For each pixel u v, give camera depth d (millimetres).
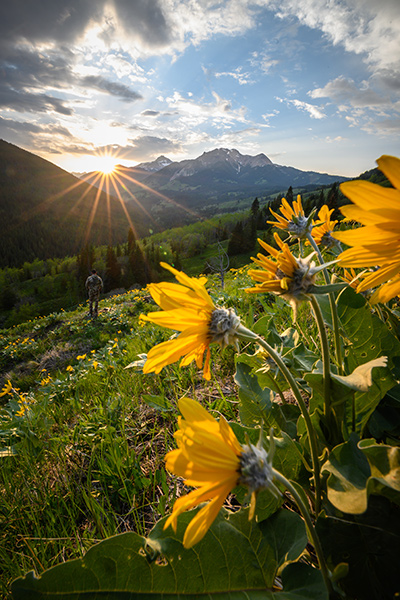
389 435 1229
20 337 20234
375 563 864
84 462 2406
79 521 1870
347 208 596
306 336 2436
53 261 123000
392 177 549
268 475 709
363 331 1332
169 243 115625
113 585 865
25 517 1979
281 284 840
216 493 697
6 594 1428
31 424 3395
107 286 86500
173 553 912
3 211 189750
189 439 699
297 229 1284
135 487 1893
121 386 3689
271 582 920
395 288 710
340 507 787
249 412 1411
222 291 7906
